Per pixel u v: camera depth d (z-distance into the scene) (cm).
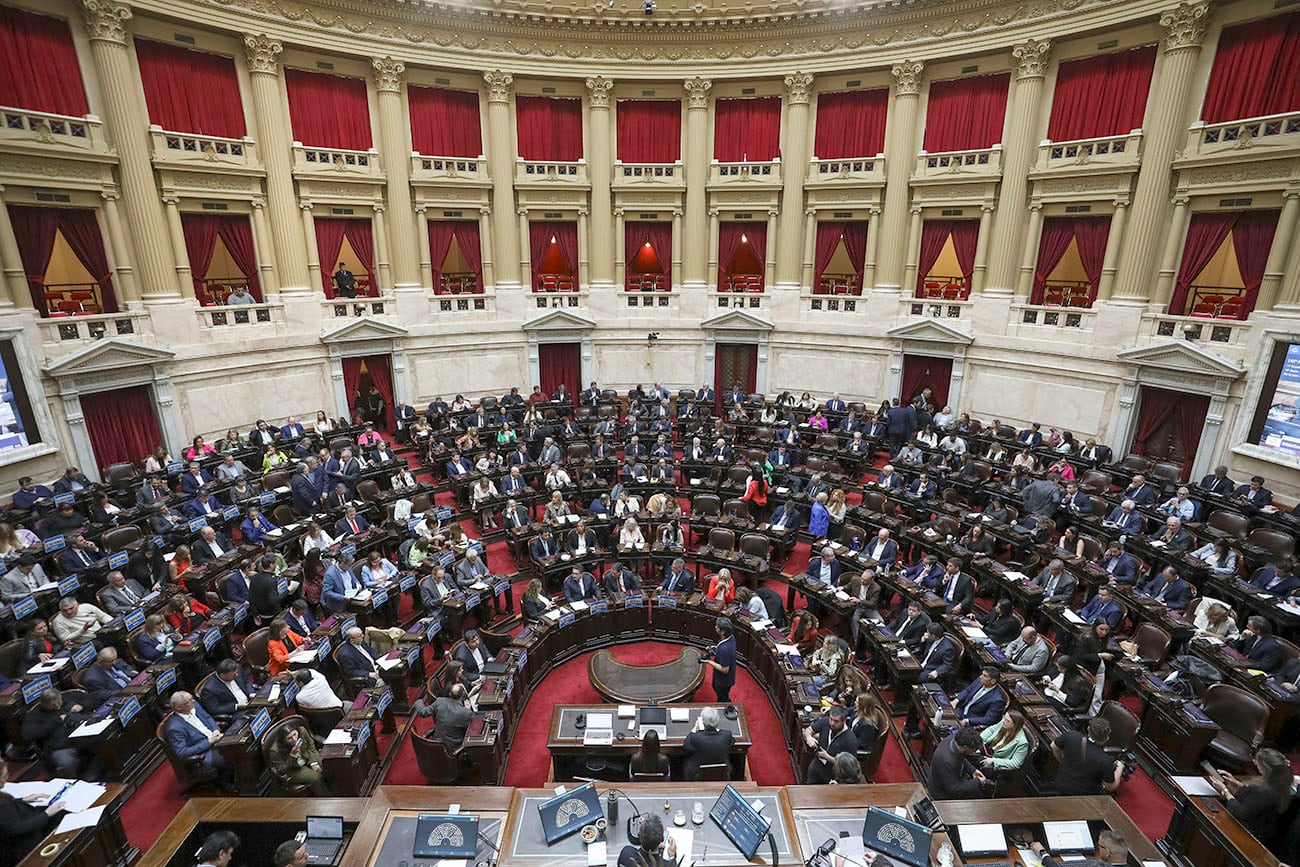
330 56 2128
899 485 1683
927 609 1148
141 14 1759
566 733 872
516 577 1455
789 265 2514
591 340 2633
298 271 2148
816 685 971
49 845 630
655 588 1291
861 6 2155
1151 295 1906
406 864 601
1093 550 1302
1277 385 1612
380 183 2264
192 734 829
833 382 2517
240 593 1169
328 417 2264
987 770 805
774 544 1477
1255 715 852
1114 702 877
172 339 1881
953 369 2278
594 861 596
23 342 1570
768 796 667
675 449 2055
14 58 1575
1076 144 1962
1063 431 1998
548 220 2553
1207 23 1714
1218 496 1527
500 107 2366
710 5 2291
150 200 1819
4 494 1522
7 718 862
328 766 818
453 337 2453
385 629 1141
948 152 2211
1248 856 613
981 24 2050
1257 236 1697
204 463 1755
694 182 2516
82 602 1181
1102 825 650
